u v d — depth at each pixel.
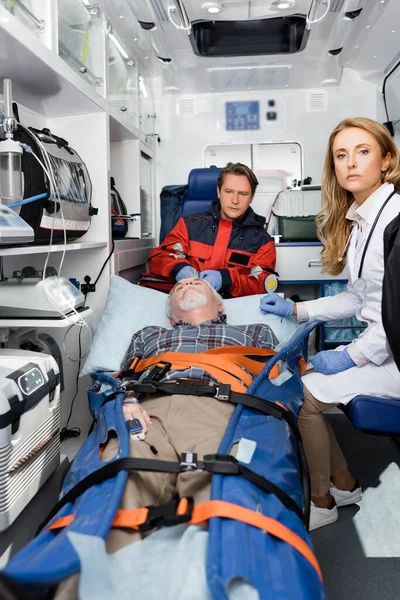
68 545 0.85
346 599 1.46
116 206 3.10
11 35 1.57
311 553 0.94
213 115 3.87
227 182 2.99
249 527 0.95
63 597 0.85
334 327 3.44
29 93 2.19
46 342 2.15
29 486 1.42
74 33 2.40
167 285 3.04
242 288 2.83
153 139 3.82
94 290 2.56
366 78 3.72
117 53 2.92
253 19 2.95
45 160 1.87
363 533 1.77
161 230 3.66
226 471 1.08
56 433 1.63
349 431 2.65
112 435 1.36
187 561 0.91
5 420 1.25
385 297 1.57
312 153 3.85
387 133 1.75
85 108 2.44
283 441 1.29
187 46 3.14
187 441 1.36
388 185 1.75
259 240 3.10
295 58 3.33
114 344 2.15
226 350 1.79
